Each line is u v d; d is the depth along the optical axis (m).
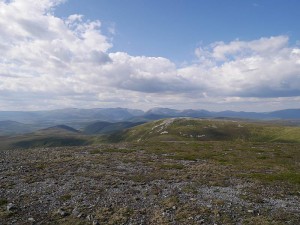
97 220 19.39
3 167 35.62
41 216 20.16
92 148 56.97
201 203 22.73
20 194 24.75
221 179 30.80
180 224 18.77
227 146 65.00
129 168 36.28
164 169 36.06
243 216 20.03
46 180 29.31
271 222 18.80
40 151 51.81
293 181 30.17
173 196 24.47
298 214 20.47
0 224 18.66
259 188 27.48
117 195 24.73
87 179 29.92
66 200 23.41
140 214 20.52
